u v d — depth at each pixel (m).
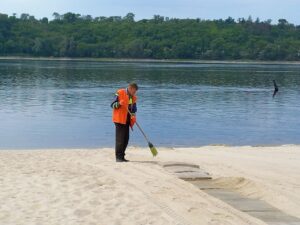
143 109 32.62
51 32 160.62
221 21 173.50
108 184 9.95
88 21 173.25
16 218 8.10
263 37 163.62
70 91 44.62
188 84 56.12
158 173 11.02
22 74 70.38
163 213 8.27
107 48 153.25
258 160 14.17
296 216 8.51
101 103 35.34
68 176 10.62
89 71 80.69
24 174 10.84
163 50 155.38
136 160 13.05
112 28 165.38
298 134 24.16
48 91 44.38
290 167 13.14
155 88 49.84
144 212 8.30
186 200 8.95
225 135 23.41
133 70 86.75
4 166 11.70
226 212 8.42
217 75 75.62
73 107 32.97
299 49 157.88
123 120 12.55
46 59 147.38
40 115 28.98
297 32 169.88
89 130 23.91
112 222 7.90
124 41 158.38
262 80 65.62
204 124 26.61
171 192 9.41
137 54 153.75
